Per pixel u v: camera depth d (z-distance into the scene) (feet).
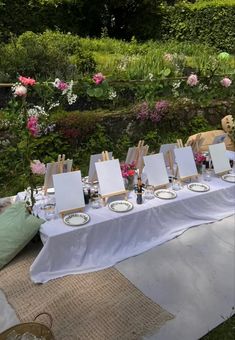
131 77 22.50
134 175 12.30
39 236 10.59
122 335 8.16
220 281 10.07
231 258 11.07
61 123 17.56
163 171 12.57
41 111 14.33
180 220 12.31
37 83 17.25
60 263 9.96
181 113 22.09
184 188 12.84
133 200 11.69
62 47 25.13
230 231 12.43
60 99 18.83
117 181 11.53
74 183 10.73
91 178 12.18
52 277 9.73
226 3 38.42
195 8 39.42
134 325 8.43
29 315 8.61
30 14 33.53
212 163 13.78
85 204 11.22
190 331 8.37
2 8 31.32
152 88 21.54
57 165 11.07
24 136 10.95
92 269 10.15
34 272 9.63
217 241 11.86
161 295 9.44
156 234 11.76
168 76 22.85
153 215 11.50
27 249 10.75
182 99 22.30
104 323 8.46
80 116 18.30
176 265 10.62
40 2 33.88
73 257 10.14
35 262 9.60
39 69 20.39
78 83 19.81
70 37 27.61
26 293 9.25
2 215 10.68
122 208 11.14
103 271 10.16
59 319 8.52
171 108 21.48
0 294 9.25
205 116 23.48
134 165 12.35
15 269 9.98
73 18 37.29
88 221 10.30
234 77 24.13
